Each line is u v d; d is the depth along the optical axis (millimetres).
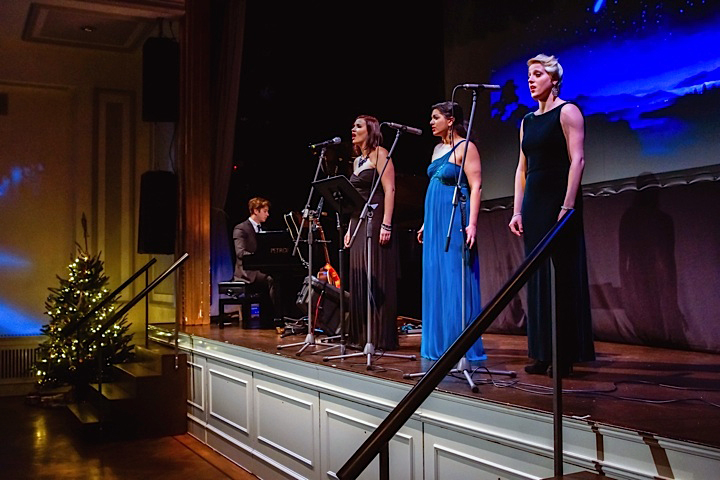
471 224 4109
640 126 5148
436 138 7234
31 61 8266
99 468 5137
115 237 8516
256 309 8172
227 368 5480
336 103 7867
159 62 7305
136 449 5711
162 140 8281
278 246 6723
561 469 2533
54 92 8508
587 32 5527
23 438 6047
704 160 4766
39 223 8359
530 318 3676
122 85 8648
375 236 4945
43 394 7504
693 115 4828
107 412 6102
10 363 8070
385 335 4871
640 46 5156
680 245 4836
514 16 6145
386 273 4914
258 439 4938
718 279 4617
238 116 8117
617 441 2461
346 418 3930
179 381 6262
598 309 5367
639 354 4621
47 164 8438
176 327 6305
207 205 7258
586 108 5531
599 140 5430
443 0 6914
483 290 6348
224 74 7352
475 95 3572
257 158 8148
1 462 5297
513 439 2844
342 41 7789
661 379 3504
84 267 7543
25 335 8172
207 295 7277
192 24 7207
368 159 5035
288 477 4543
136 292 8578
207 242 7266
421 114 7316
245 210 8219
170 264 8000
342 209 4445
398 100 7484
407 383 3426
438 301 4289
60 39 8133
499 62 6301
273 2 7973
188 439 6066
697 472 2221
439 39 7129
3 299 8133
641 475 2377
